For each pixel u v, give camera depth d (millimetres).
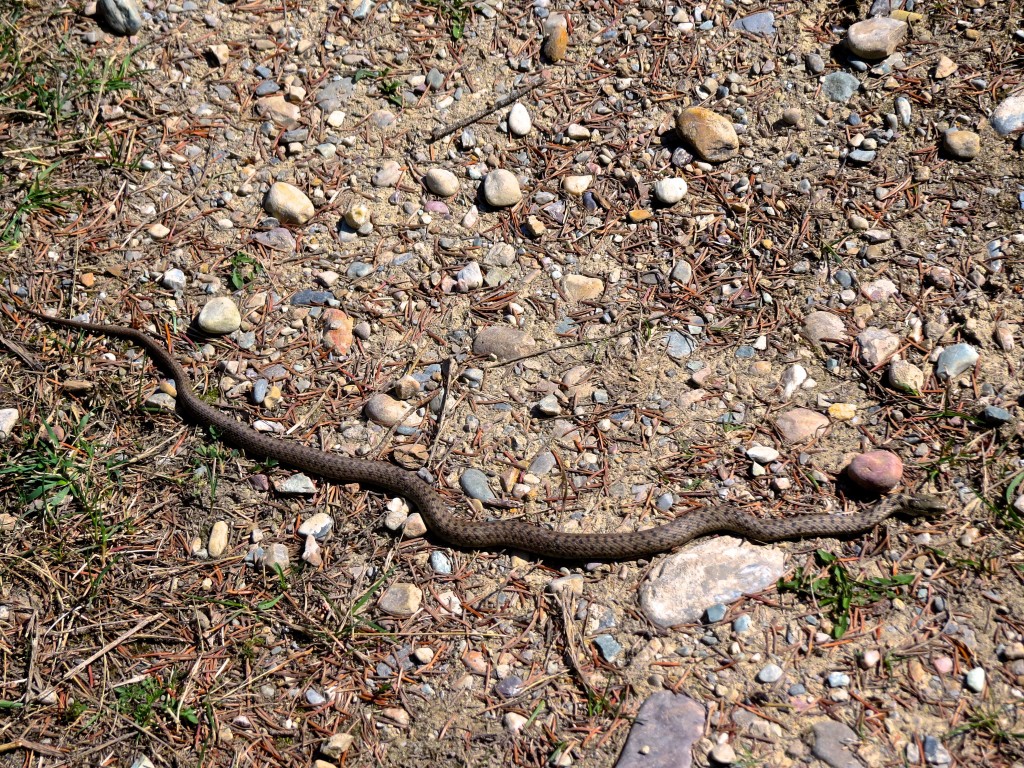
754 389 868
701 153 955
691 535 810
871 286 897
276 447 852
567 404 869
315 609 796
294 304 916
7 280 916
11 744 757
